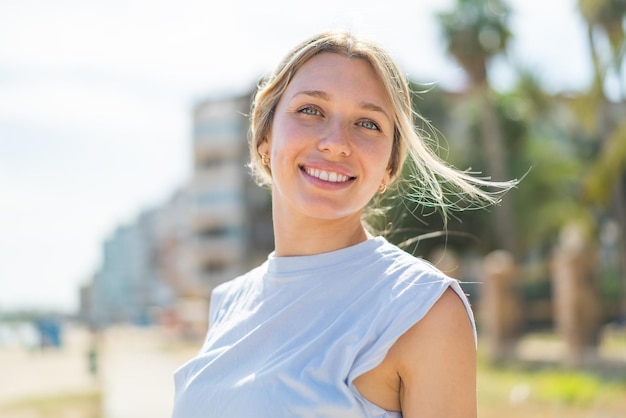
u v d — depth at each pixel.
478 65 25.69
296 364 1.72
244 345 1.85
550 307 20.08
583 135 31.92
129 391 15.84
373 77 1.90
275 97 2.00
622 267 22.75
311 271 1.87
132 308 77.19
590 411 10.27
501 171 27.20
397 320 1.67
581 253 15.73
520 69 26.45
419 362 1.67
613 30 20.53
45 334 32.22
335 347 1.70
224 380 1.83
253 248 59.28
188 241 67.44
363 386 1.70
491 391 12.66
